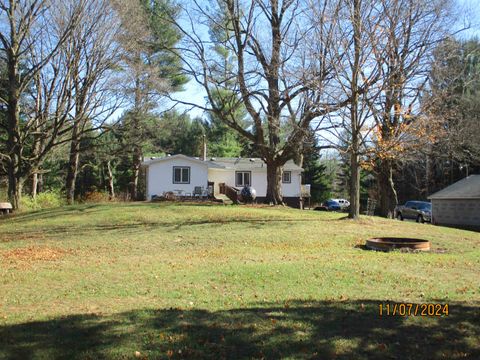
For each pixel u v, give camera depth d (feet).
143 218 73.36
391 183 105.40
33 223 73.46
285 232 61.11
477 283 31.89
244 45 92.38
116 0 90.58
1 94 100.37
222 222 69.62
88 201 121.19
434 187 153.17
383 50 67.82
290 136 85.81
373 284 30.86
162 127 113.29
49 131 103.14
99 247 52.65
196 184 132.26
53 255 46.83
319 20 71.00
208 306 24.90
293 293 28.14
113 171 182.39
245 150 194.08
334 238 58.23
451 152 85.25
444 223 111.14
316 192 205.46
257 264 38.19
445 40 73.26
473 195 101.60
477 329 20.65
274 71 83.51
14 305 25.68
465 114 88.58
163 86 98.99
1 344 18.85
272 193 97.66
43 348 18.43
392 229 66.80
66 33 88.38
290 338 19.45
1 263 41.16
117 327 20.88
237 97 118.01
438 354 17.89
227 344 18.85
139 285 30.83
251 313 23.03
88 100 97.40
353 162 74.38
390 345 18.79
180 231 62.54
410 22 68.64
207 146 195.62
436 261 41.81
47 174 173.06
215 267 37.06
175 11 103.71
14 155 95.91
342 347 18.53
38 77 96.48
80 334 20.02
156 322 21.56
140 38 93.71
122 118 104.47
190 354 17.80
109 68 96.48
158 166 131.13
